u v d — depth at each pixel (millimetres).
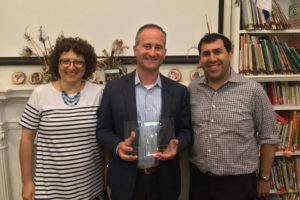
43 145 1130
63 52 1112
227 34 1736
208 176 1271
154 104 1163
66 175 1118
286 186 1703
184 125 1245
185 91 1243
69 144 1110
